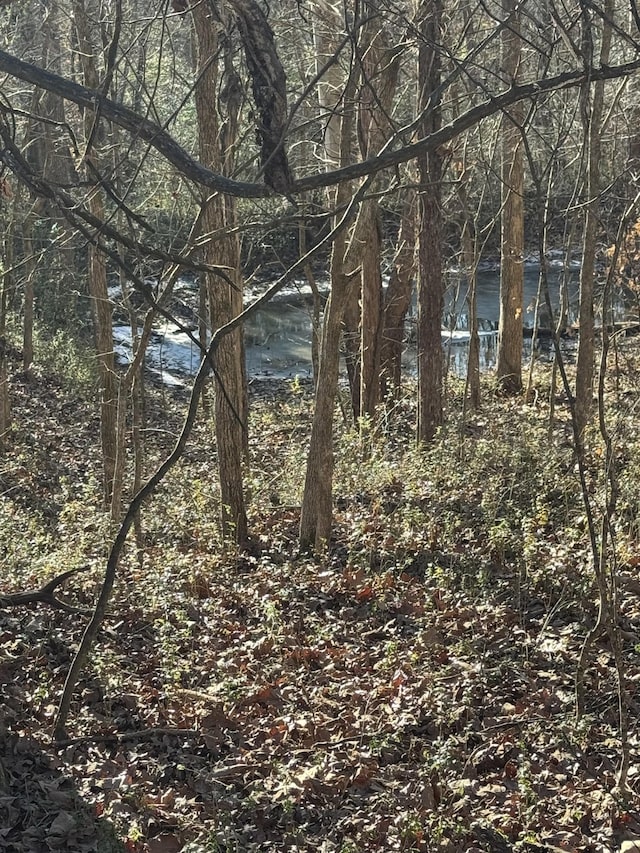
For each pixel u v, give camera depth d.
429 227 13.58
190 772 6.03
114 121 2.82
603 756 5.90
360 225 10.14
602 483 10.31
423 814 5.37
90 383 21.47
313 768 5.86
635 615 7.59
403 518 10.23
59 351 23.31
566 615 7.91
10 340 23.23
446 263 17.56
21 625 7.89
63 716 6.14
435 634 7.78
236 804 5.61
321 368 10.24
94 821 5.29
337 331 10.14
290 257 27.91
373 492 11.99
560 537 9.34
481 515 10.28
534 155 19.42
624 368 16.81
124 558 9.92
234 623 8.35
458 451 12.53
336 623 8.25
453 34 12.12
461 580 8.81
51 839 5.02
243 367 13.73
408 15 11.09
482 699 6.70
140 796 5.61
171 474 14.39
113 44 2.82
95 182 2.79
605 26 7.95
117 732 6.48
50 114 16.00
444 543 9.66
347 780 5.80
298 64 13.98
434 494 10.87
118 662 7.42
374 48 10.46
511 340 20.41
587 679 6.82
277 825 5.44
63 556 9.82
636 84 14.99
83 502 12.84
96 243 2.71
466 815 5.40
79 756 6.07
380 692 6.87
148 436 18.56
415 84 14.84
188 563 9.65
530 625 7.84
